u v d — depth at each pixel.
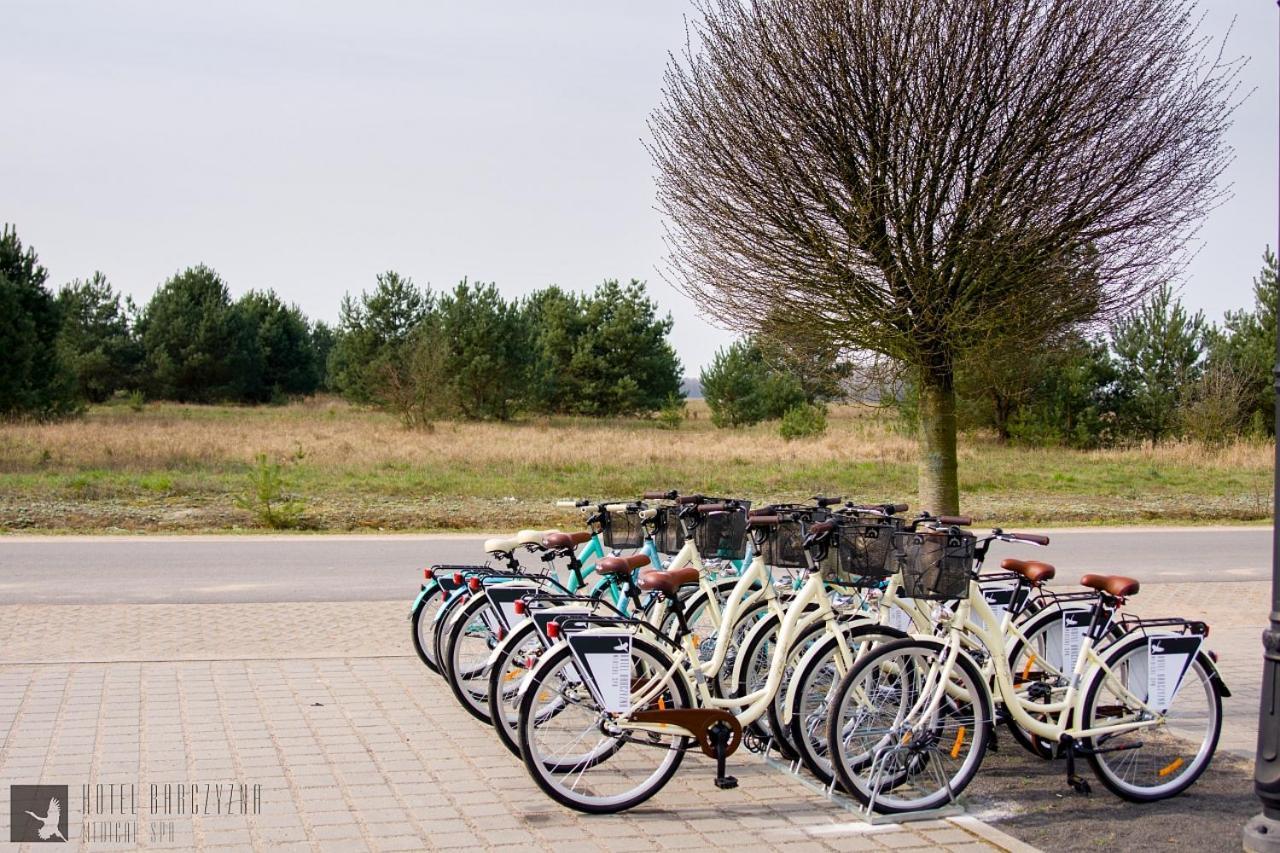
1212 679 5.82
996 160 7.68
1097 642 5.85
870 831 5.09
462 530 17.39
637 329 61.00
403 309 56.03
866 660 5.31
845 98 7.70
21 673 7.70
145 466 25.27
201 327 64.50
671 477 24.64
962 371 8.83
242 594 11.34
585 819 5.18
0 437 29.92
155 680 7.57
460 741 6.32
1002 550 15.82
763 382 49.19
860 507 6.25
